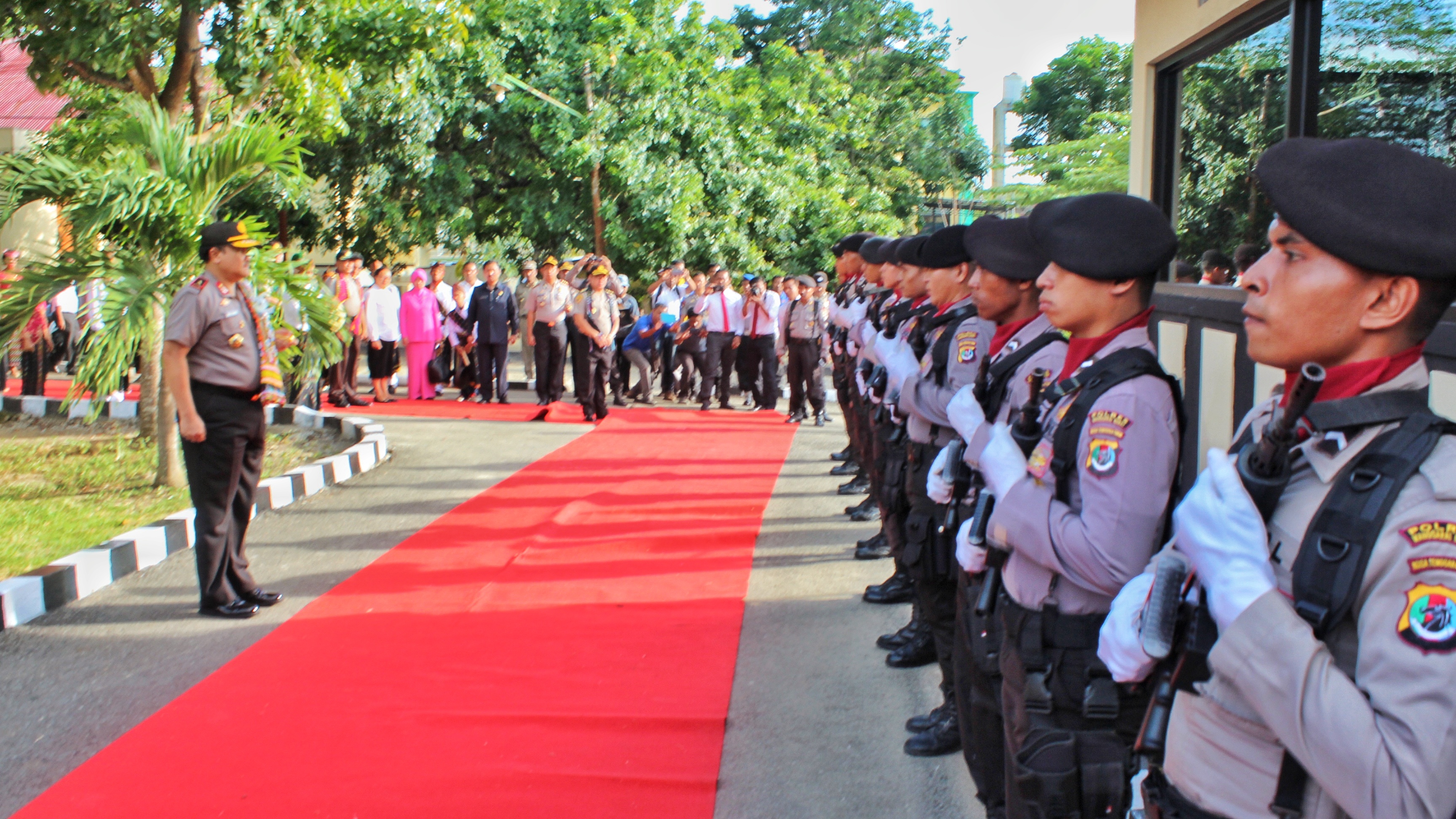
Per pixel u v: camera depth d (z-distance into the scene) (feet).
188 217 23.77
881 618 16.87
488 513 24.04
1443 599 3.97
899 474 14.08
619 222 63.16
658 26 65.10
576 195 62.64
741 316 41.83
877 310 20.08
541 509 24.48
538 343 40.88
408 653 15.25
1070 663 7.11
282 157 25.59
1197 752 4.91
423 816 10.68
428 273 56.90
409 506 24.79
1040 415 7.82
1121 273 7.24
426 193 58.29
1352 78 13.20
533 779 11.41
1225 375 15.96
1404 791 3.91
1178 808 5.00
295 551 20.93
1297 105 14.30
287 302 24.67
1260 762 4.66
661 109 62.54
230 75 27.99
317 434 33.19
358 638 15.90
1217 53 17.42
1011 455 7.25
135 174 23.54
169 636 16.11
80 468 27.58
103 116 29.22
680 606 17.38
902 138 103.81
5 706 13.51
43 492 25.03
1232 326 15.67
